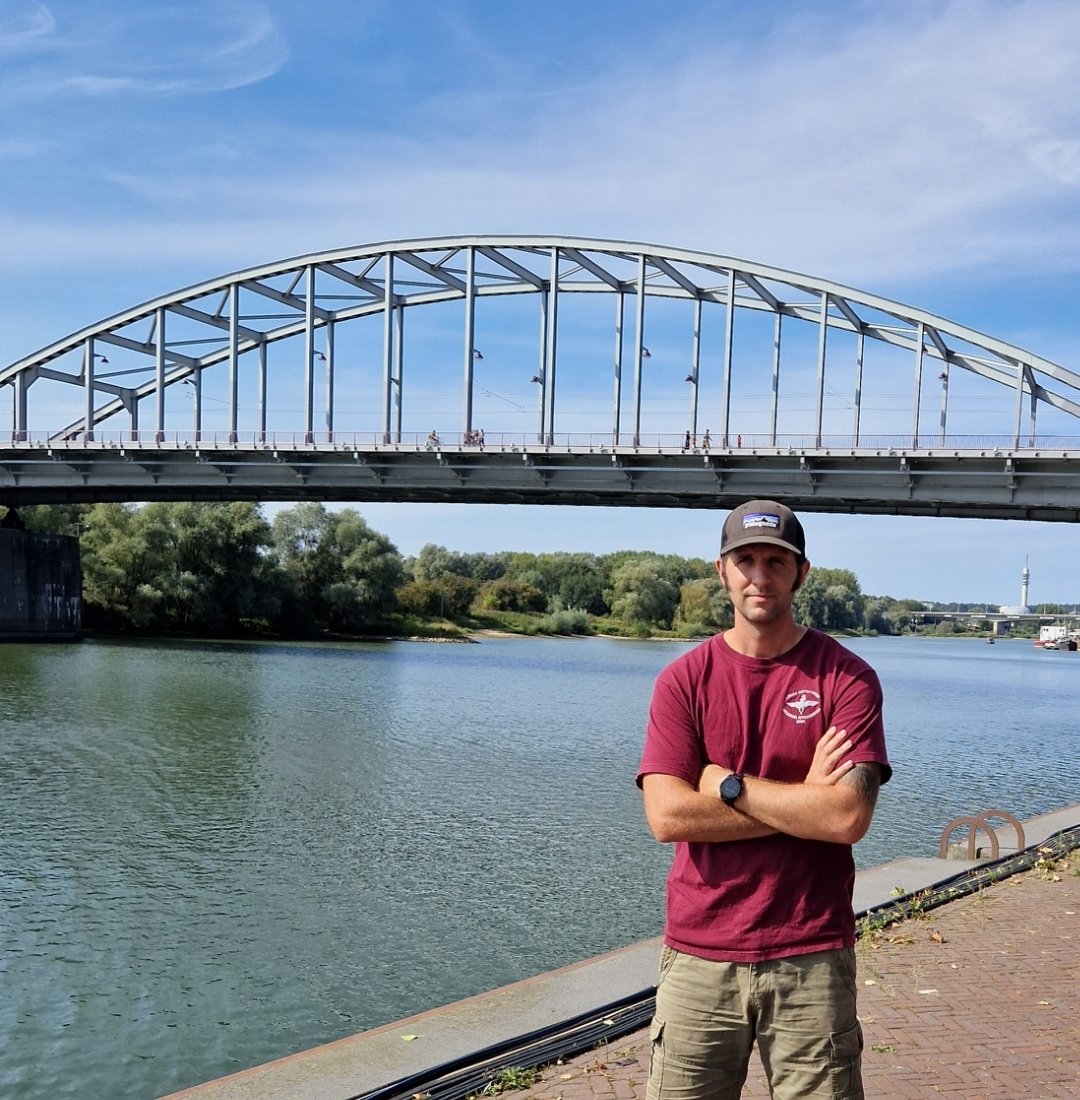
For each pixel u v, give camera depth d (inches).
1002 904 357.4
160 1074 390.0
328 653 2684.5
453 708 1534.2
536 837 745.6
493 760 1071.0
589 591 6195.9
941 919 337.4
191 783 906.1
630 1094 197.2
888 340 2193.7
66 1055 402.3
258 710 1402.6
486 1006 244.8
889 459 1688.0
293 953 510.3
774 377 2316.7
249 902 587.5
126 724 1226.0
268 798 858.8
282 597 3427.7
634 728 1358.3
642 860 686.5
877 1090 203.0
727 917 116.0
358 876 641.0
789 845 114.7
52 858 666.8
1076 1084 207.5
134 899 588.7
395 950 515.8
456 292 2765.7
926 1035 233.1
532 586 6013.8
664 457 1851.6
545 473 1972.2
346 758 1053.8
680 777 117.8
